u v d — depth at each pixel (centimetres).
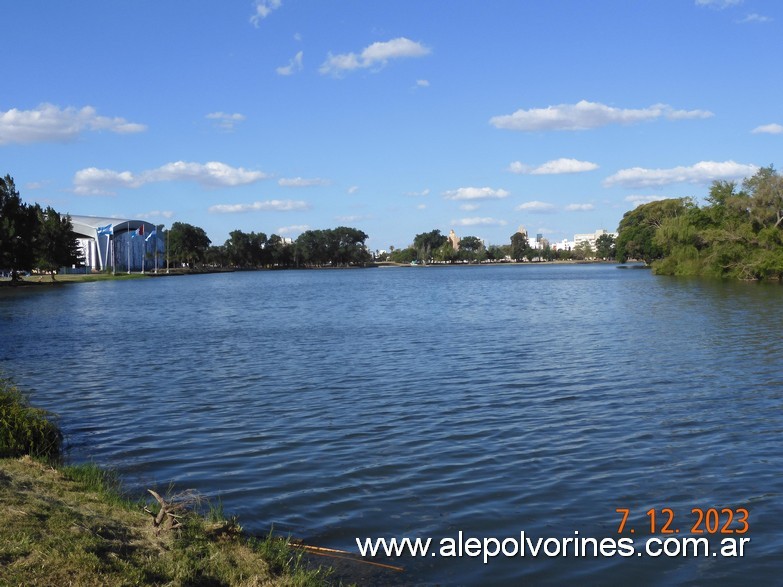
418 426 1683
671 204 15025
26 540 786
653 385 2175
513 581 895
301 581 842
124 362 2878
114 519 952
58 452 1467
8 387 1634
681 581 897
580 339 3416
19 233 10019
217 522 1003
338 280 13812
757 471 1318
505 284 10444
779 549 984
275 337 3791
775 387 2119
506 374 2419
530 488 1229
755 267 8819
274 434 1622
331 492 1209
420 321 4634
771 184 8844
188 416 1834
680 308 5141
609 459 1397
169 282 13275
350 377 2412
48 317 5334
